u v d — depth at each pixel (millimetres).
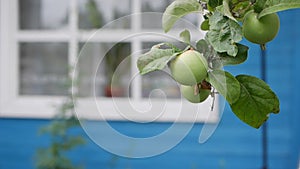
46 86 5051
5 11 4996
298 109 4566
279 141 4641
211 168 4723
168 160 4754
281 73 4602
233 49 673
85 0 4867
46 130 4172
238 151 4711
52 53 5043
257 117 785
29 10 5039
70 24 4863
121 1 4762
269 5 688
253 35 706
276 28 706
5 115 4914
